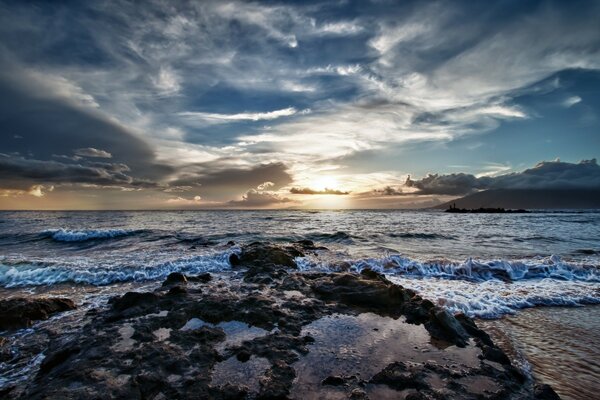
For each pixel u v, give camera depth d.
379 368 5.20
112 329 6.46
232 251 15.30
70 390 4.32
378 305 8.10
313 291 9.23
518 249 19.98
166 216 65.06
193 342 5.93
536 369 5.53
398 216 72.94
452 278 12.30
